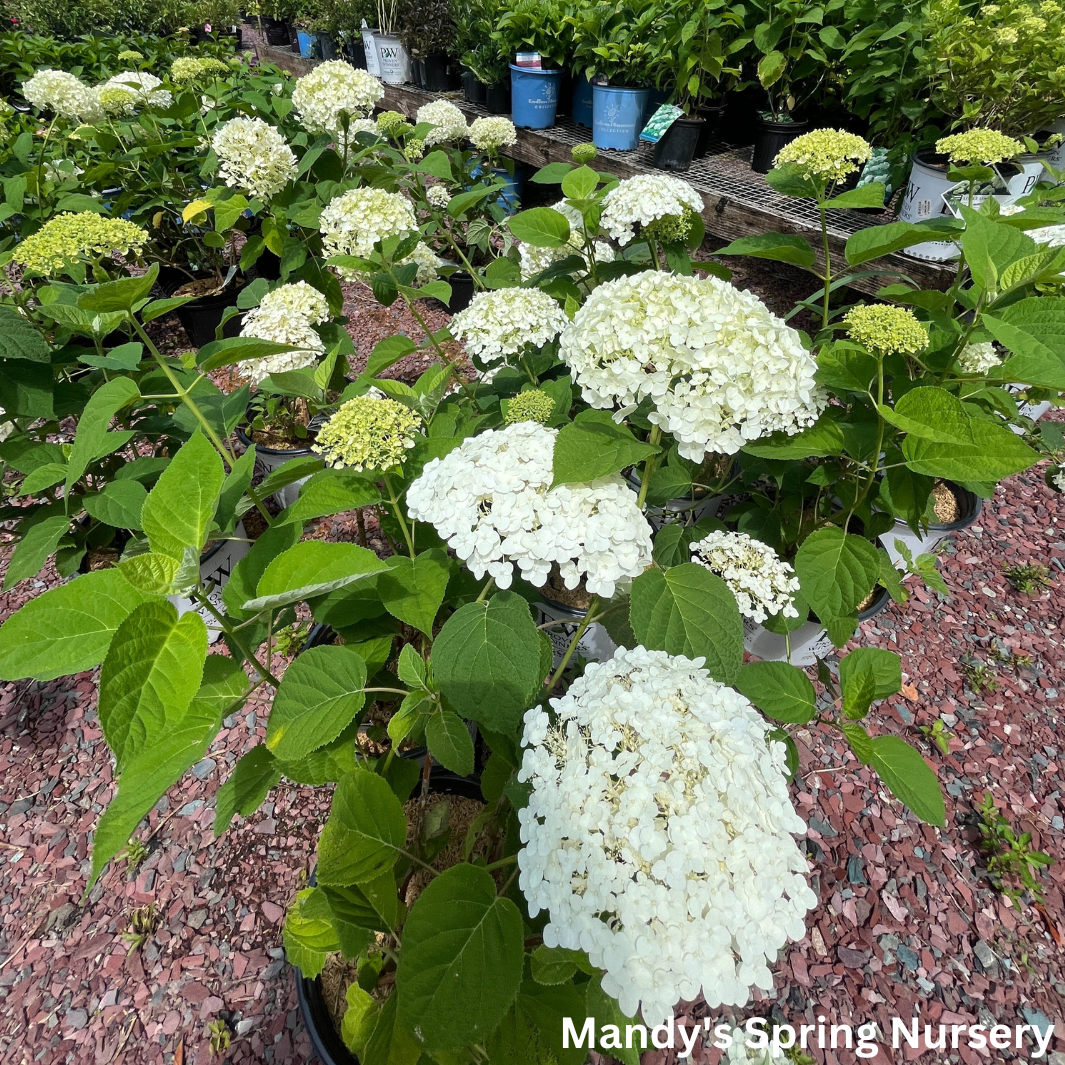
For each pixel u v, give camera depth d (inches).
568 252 113.2
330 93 134.6
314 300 106.4
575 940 39.3
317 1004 58.0
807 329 180.7
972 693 106.8
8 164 171.2
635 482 104.9
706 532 86.7
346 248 104.6
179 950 77.9
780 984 76.4
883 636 114.0
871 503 90.4
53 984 75.9
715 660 56.5
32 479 82.7
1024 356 62.3
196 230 195.2
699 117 196.9
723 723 45.1
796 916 41.4
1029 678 109.2
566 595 99.6
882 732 100.7
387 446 57.3
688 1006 74.4
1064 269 66.1
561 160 231.3
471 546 53.1
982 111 138.6
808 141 84.3
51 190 160.1
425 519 55.8
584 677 51.5
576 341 58.6
